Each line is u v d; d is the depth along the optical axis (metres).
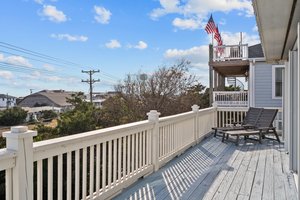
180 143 6.08
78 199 2.95
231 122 10.11
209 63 13.66
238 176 4.44
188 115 6.59
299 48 3.01
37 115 26.64
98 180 3.29
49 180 2.57
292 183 4.07
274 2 2.86
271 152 6.28
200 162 5.35
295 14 3.25
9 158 2.14
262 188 3.88
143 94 19.59
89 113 16.03
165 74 19.95
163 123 5.08
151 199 3.46
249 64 13.19
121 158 3.80
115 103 19.34
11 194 2.20
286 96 6.25
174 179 4.27
